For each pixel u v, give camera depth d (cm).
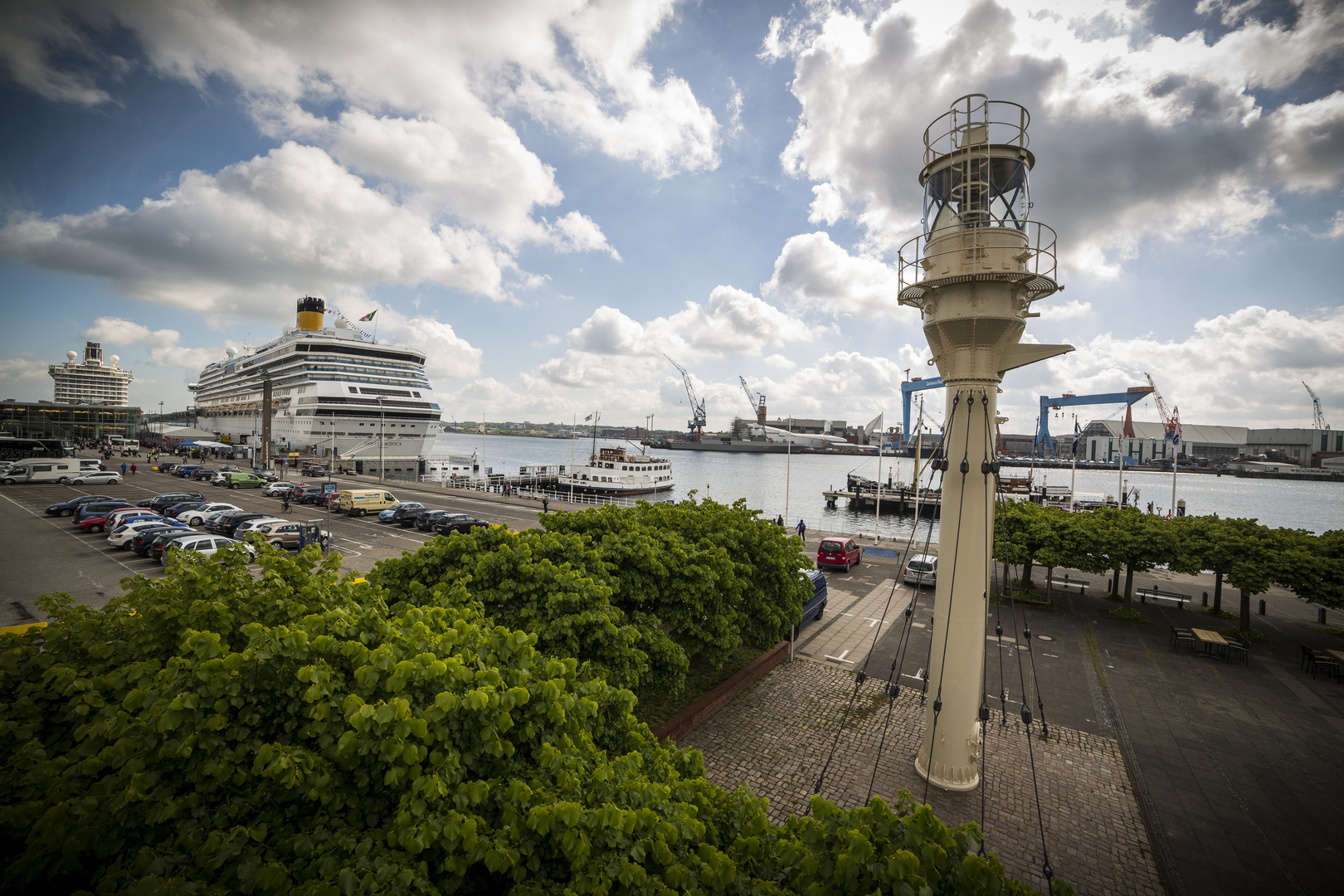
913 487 7325
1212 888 861
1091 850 944
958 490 1095
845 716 1373
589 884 408
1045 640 1922
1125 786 1117
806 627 2020
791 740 1262
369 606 771
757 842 499
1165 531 2127
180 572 712
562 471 8950
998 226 1032
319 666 543
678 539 1333
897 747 1245
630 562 1234
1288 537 1947
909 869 407
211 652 528
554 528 1476
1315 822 1014
